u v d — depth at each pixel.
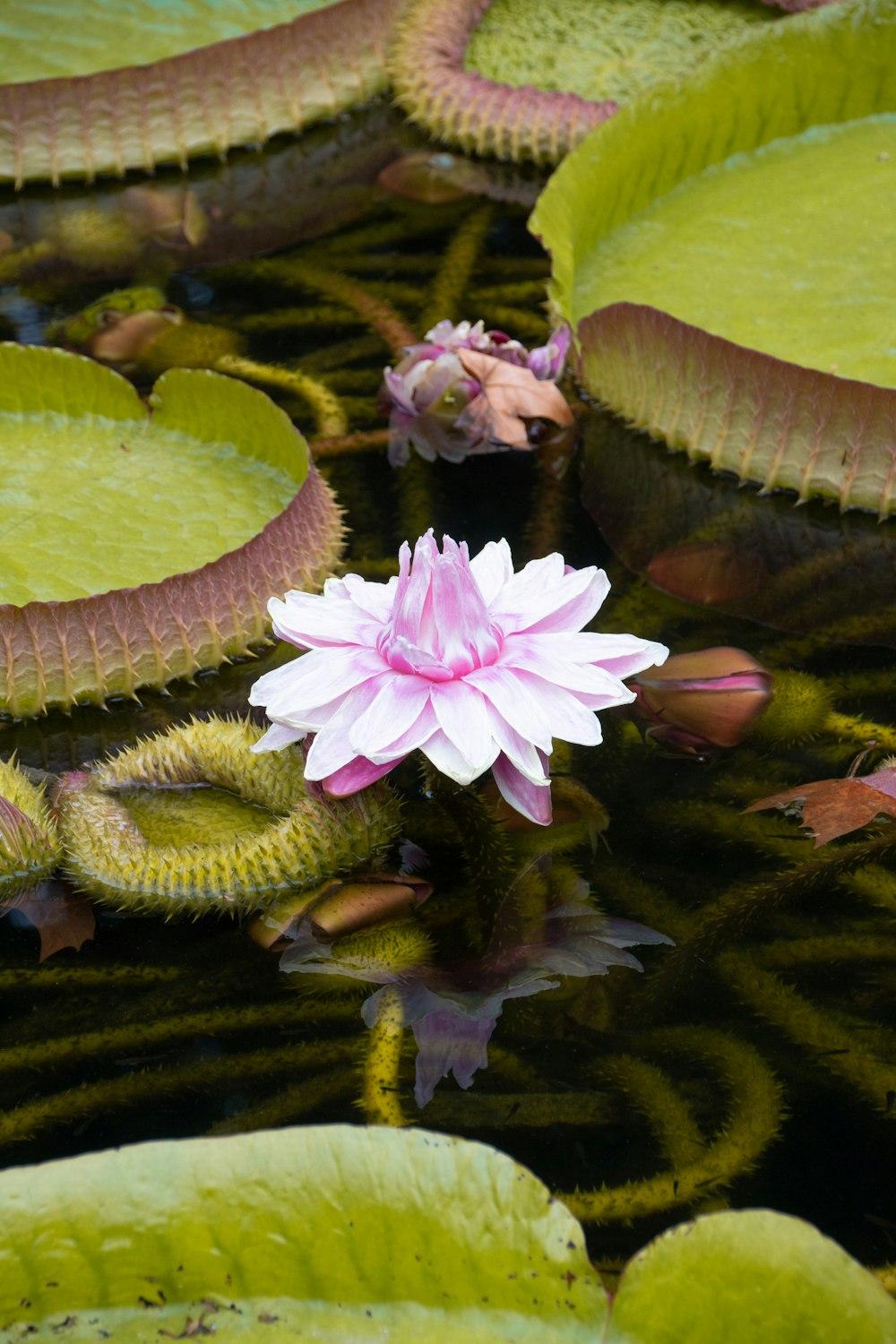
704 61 3.85
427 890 3.23
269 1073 3.12
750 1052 3.12
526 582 3.26
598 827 3.27
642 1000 3.15
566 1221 2.97
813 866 3.24
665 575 3.50
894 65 3.90
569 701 3.19
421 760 3.33
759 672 3.32
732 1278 2.95
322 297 3.89
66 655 3.37
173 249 3.99
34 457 3.56
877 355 3.61
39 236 4.02
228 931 3.21
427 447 3.66
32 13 4.21
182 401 3.58
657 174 3.88
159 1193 2.99
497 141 4.14
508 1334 2.96
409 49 4.22
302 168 4.15
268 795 3.26
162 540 3.46
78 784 3.29
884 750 3.31
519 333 3.80
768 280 3.74
